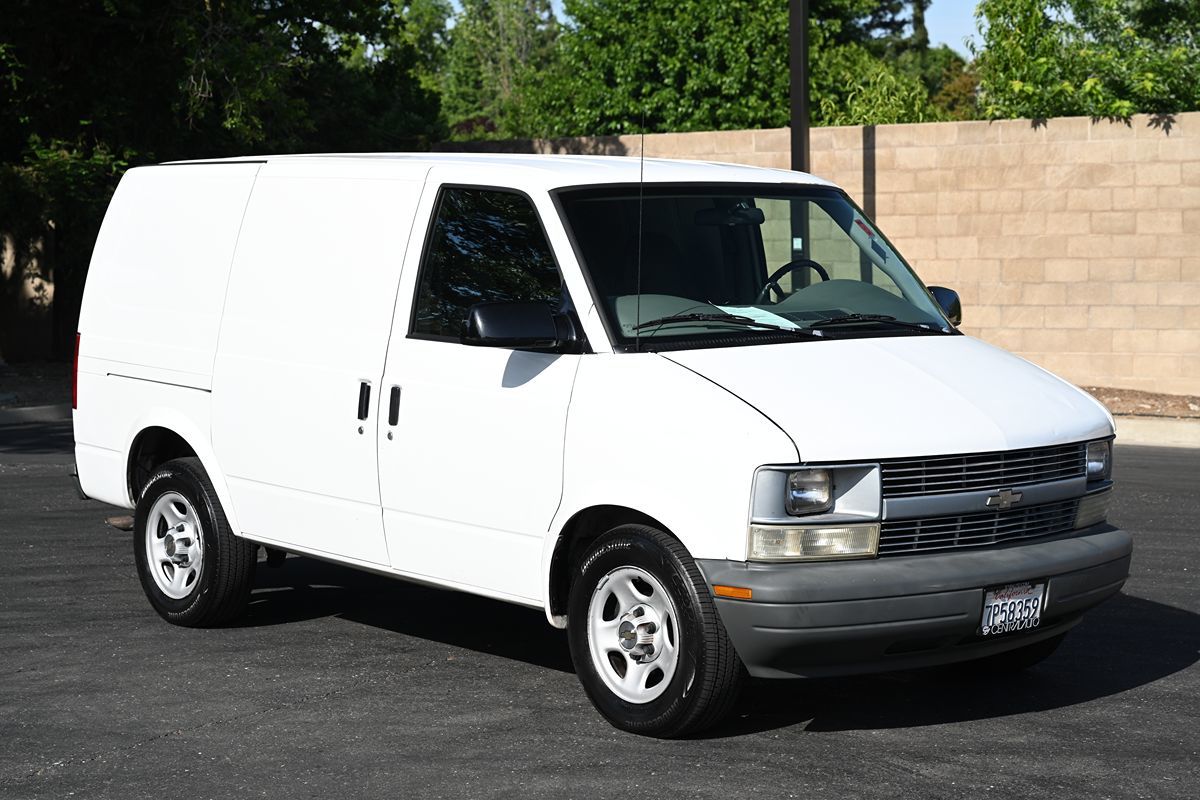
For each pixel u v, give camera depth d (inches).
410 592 330.3
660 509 215.5
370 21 911.0
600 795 198.2
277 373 275.1
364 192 270.1
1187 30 832.3
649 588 223.3
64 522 406.3
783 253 261.6
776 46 1154.7
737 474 207.6
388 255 261.7
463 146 831.1
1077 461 233.0
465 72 3388.3
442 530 248.1
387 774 207.8
